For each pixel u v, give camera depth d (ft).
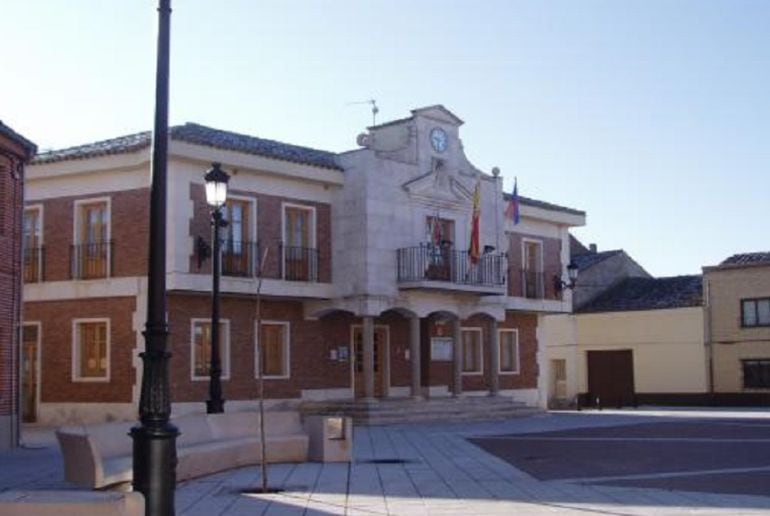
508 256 117.08
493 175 111.04
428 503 39.52
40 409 88.69
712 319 138.92
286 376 93.81
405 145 100.53
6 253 65.41
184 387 84.58
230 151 85.81
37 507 23.31
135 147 82.94
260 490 43.42
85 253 87.20
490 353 111.55
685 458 59.16
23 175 68.33
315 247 94.73
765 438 73.97
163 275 28.50
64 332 87.86
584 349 148.56
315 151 102.94
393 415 92.79
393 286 96.94
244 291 86.89
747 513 36.22
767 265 135.03
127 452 45.32
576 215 126.21
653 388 142.61
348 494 42.37
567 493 42.68
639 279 155.74
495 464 55.67
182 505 38.86
